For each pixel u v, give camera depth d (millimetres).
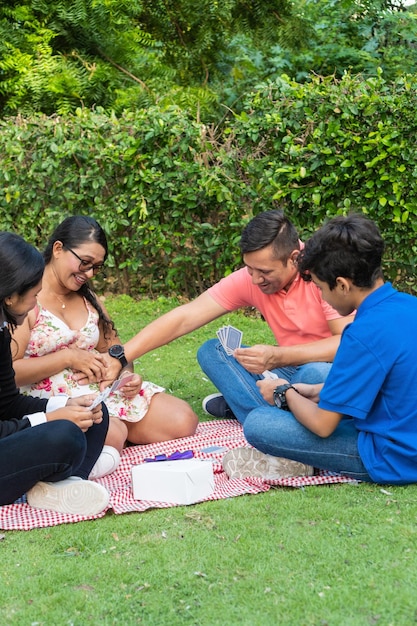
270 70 11055
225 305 4438
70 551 2855
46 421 3322
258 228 4012
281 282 4117
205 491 3391
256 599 2453
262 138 6844
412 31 10867
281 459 3527
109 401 4238
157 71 11266
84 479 3473
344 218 3205
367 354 3160
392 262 6762
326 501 3213
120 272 7906
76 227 3900
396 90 6535
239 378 4398
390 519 2973
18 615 2428
